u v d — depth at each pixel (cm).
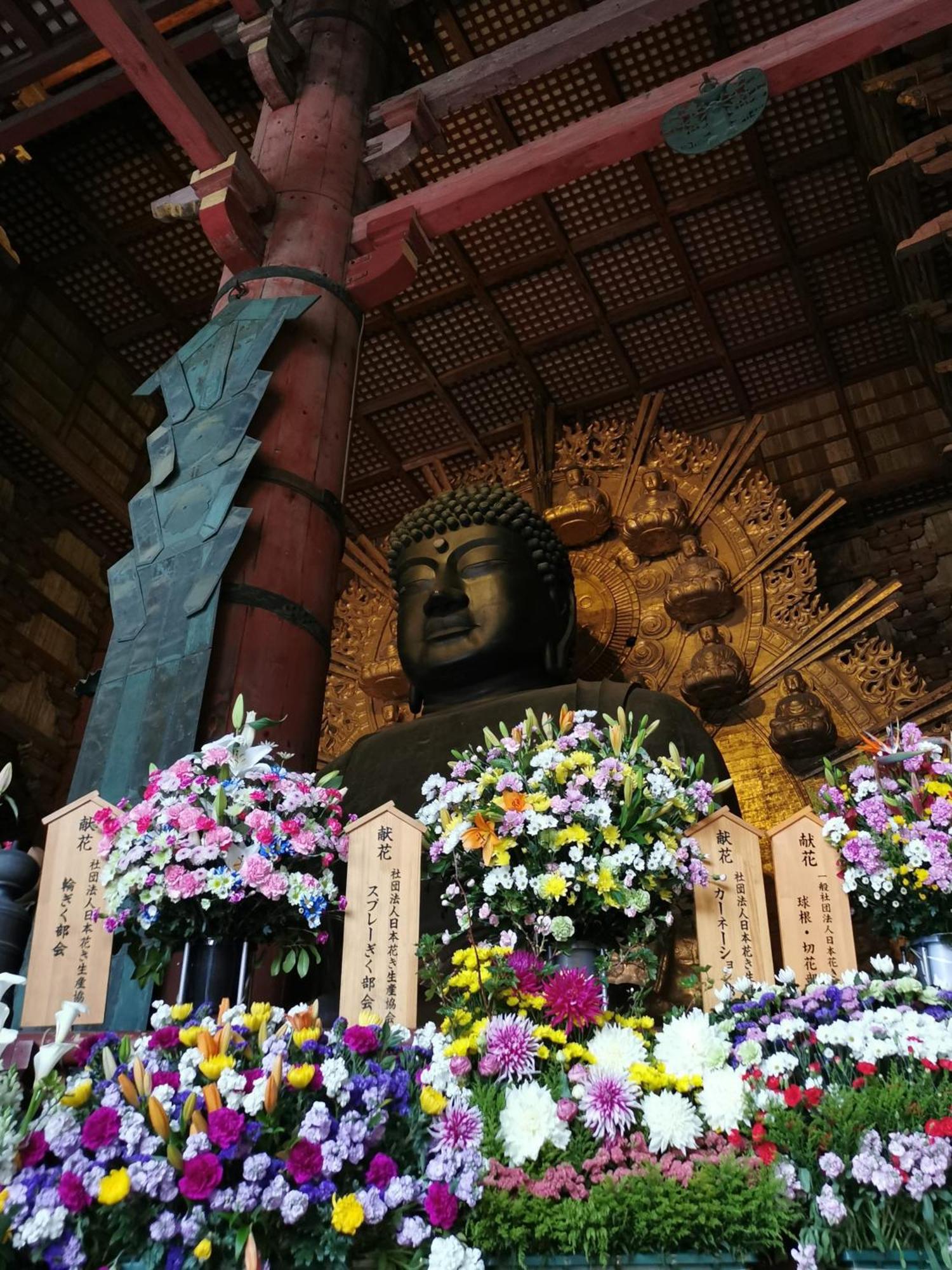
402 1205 256
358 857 393
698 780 421
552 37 738
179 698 511
